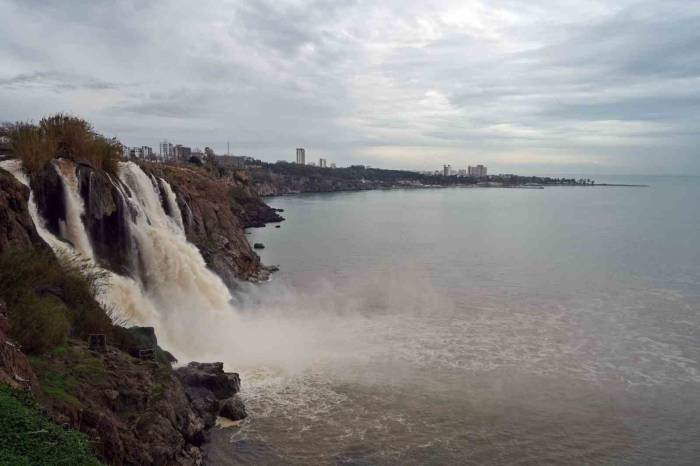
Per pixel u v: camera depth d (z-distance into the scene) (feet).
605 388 102.83
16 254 80.12
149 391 73.77
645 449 82.94
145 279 134.72
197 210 205.46
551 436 85.66
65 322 75.66
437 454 79.56
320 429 84.89
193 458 72.59
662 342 129.59
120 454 61.26
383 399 95.66
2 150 124.98
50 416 52.65
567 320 147.95
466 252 277.64
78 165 126.72
